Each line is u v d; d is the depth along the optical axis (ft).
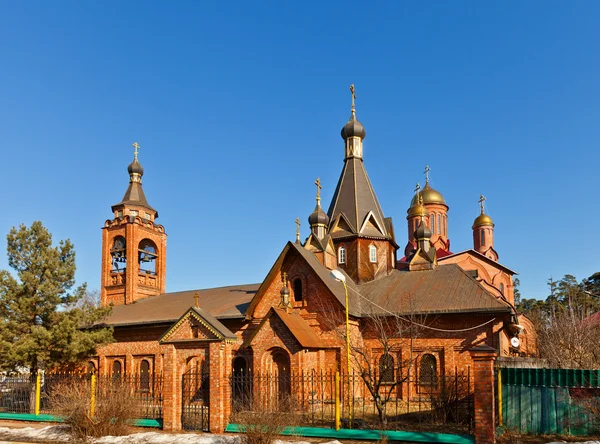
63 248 120.37
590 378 69.10
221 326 81.05
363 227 135.23
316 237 130.11
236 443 68.08
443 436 64.64
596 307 256.11
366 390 109.91
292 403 78.54
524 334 165.58
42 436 79.77
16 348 105.29
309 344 103.04
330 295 113.29
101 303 162.61
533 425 70.33
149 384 129.18
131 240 161.38
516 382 72.18
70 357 112.68
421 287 118.83
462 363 103.91
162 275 170.40
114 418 78.74
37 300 113.39
